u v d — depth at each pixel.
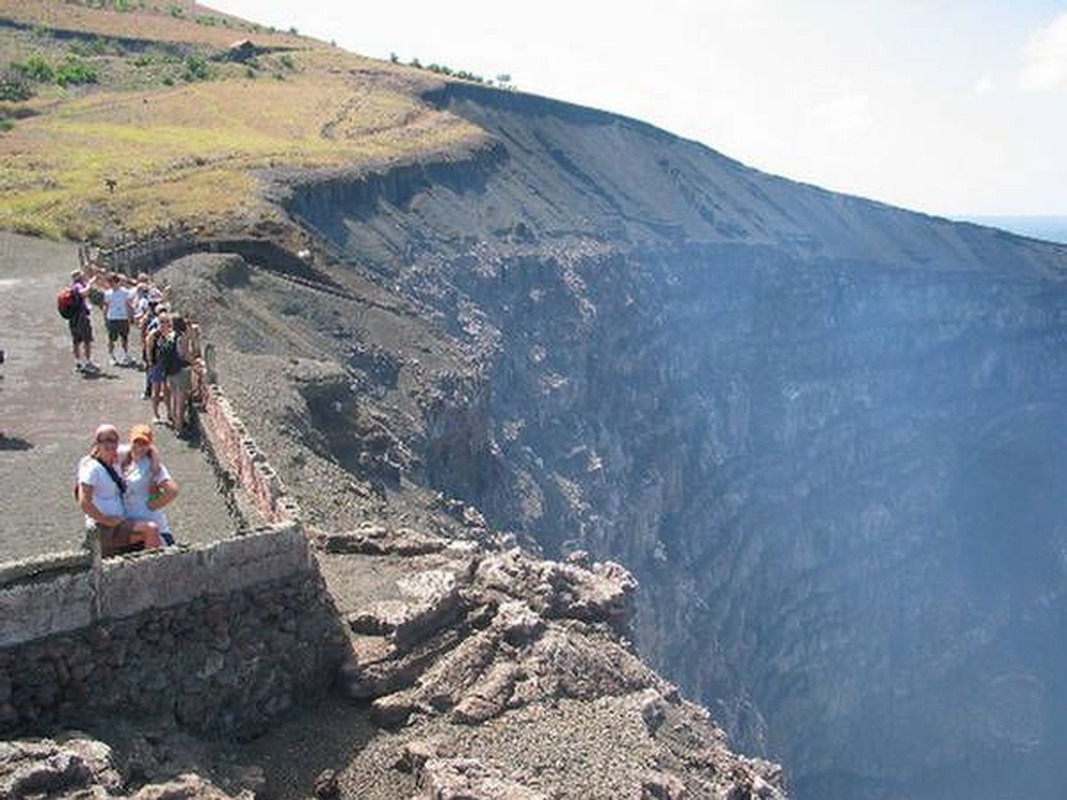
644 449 107.00
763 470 125.94
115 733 17.19
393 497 43.19
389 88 144.62
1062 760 119.31
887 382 149.75
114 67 138.00
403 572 25.22
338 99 132.38
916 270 161.88
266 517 22.66
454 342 72.81
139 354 38.06
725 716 97.94
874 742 117.00
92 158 88.56
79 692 17.30
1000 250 198.38
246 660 19.50
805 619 118.88
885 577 131.50
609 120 165.88
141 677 18.05
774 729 108.38
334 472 36.88
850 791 111.50
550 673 23.03
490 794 18.16
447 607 23.52
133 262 54.88
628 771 20.58
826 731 113.94
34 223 64.94
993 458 154.88
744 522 117.75
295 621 20.45
